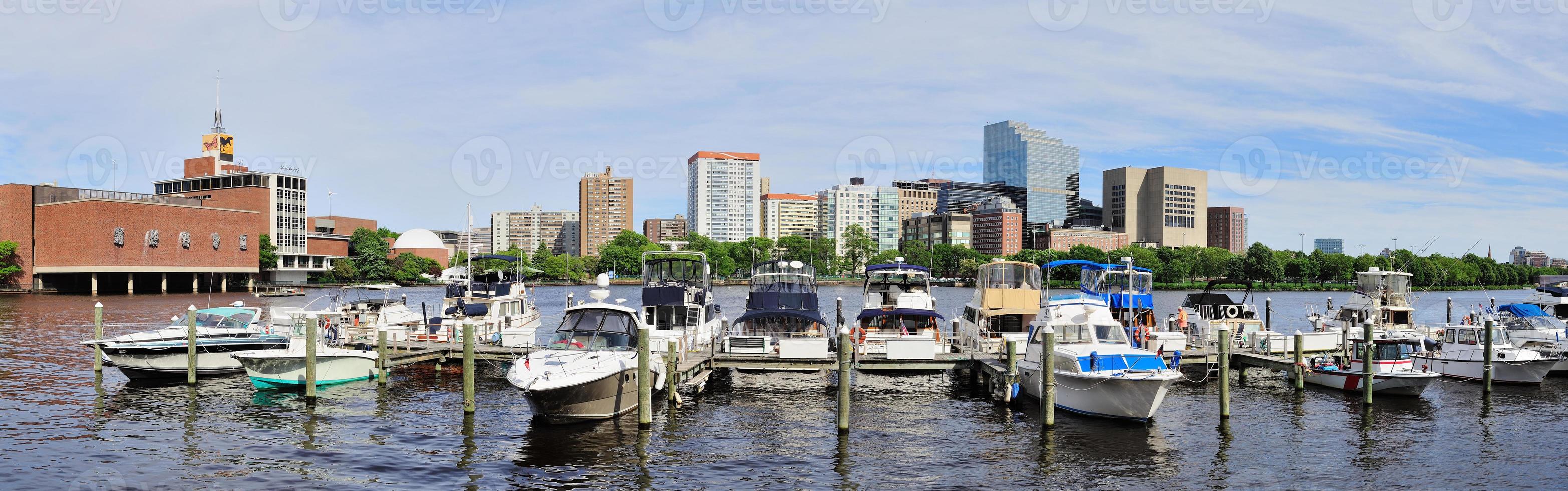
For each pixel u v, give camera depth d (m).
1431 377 35.47
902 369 37.88
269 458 26.23
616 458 26.53
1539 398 36.94
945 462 26.58
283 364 36.56
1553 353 41.84
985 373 38.59
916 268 49.75
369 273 185.00
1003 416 32.81
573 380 28.81
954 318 49.81
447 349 42.47
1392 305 49.16
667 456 26.88
